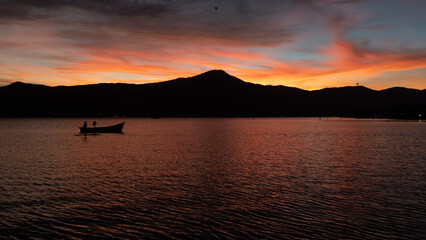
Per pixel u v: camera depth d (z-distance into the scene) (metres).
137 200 16.73
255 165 27.86
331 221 13.79
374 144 49.00
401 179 21.95
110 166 27.11
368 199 16.98
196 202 16.45
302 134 77.31
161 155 34.62
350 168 26.39
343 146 45.78
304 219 14.06
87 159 31.30
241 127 127.31
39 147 43.31
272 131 93.50
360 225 13.31
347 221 13.75
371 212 14.90
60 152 37.28
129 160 30.72
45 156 33.53
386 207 15.62
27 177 22.27
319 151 38.94
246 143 50.81
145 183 20.55
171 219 14.02
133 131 91.31
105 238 12.09
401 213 14.73
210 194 17.97
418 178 22.27
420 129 104.50
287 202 16.48
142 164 28.22
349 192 18.41
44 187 19.31
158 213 14.77
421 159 31.75
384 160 31.08
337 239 12.00
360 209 15.32
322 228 13.05
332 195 17.77
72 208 15.35
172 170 25.23
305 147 44.12
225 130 99.75
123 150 39.66
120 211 14.99
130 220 13.88
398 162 29.72
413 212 14.84
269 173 24.11
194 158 32.28
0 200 16.53
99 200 16.66
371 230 12.82
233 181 21.27
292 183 20.73
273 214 14.66
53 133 80.19
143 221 13.78
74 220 13.82
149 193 18.11
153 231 12.76
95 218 14.07
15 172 24.19
